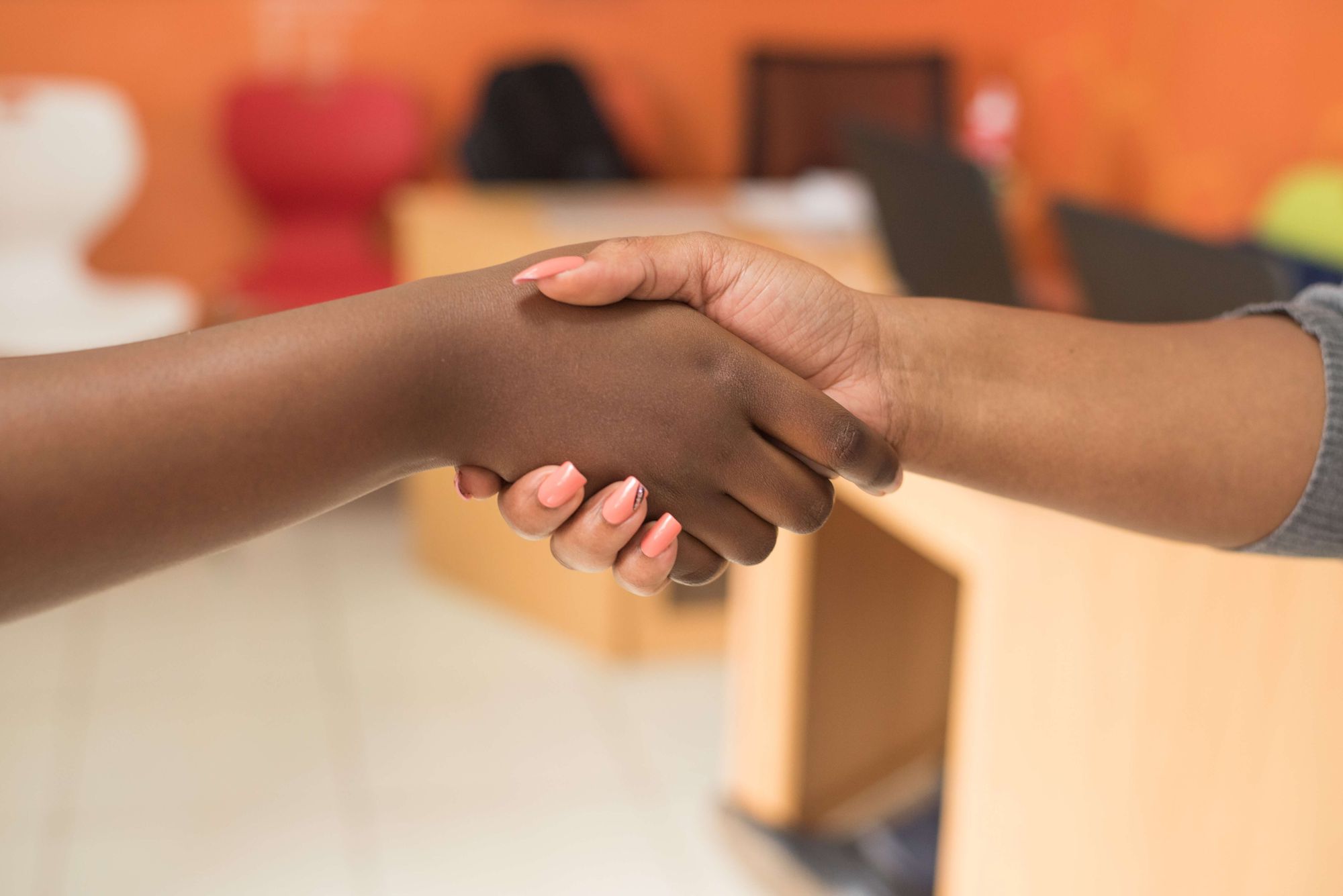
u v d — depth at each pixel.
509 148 3.17
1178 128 3.11
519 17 3.50
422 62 3.46
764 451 0.75
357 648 2.34
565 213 2.47
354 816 1.85
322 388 0.63
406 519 2.93
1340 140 2.61
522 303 0.72
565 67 3.27
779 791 1.73
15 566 0.55
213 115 3.33
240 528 0.62
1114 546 0.99
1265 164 2.83
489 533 2.48
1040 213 2.81
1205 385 0.74
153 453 0.58
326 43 3.38
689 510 0.76
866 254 2.10
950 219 1.51
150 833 1.79
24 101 2.73
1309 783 0.87
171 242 3.39
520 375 0.71
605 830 1.84
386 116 3.29
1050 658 1.05
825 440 0.73
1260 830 0.91
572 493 0.72
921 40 3.77
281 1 3.31
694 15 3.63
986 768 1.13
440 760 2.00
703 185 3.76
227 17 3.29
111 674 2.22
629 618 2.30
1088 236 1.17
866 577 1.68
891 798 1.81
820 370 0.79
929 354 0.78
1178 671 0.95
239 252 3.43
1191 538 0.75
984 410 0.76
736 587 1.76
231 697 2.16
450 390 0.69
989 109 3.02
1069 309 1.95
